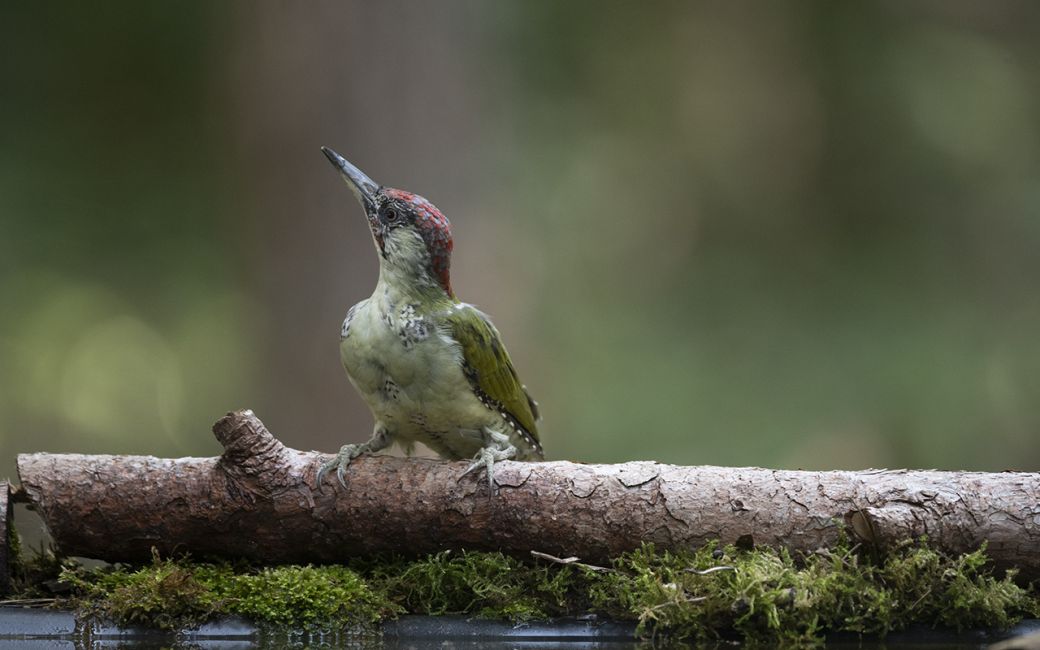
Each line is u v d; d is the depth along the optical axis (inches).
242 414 228.2
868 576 219.6
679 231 694.5
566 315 630.5
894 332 628.1
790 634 213.9
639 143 687.7
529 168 617.6
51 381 642.8
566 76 655.8
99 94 621.6
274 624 217.6
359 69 506.3
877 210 669.9
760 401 614.9
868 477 232.7
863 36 684.1
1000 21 681.0
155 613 216.5
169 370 652.1
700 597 214.7
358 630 217.9
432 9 509.4
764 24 698.2
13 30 612.4
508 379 275.7
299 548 234.1
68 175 620.4
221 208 625.3
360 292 503.2
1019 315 631.2
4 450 636.1
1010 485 227.9
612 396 611.8
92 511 227.6
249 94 521.7
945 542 223.9
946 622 219.1
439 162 510.0
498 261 523.2
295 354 502.6
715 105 704.4
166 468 230.8
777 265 681.0
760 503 229.0
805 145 693.9
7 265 612.4
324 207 504.4
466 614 223.9
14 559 237.3
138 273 626.2
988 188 652.1
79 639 213.6
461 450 277.6
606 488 230.8
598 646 214.7
